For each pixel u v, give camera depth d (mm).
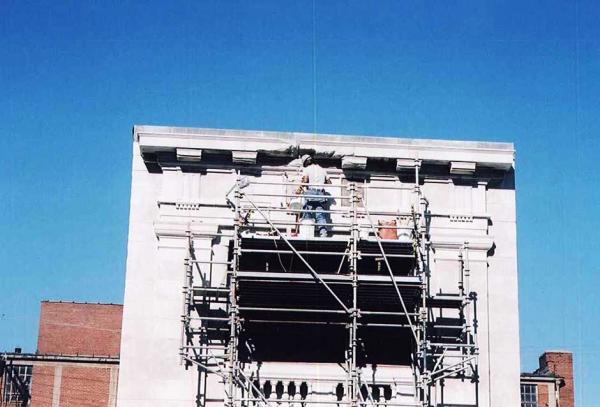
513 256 39125
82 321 78500
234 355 35906
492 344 38125
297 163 39156
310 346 37406
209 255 37781
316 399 36906
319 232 38094
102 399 74375
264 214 37625
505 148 39281
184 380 36688
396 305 37781
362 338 37438
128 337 37000
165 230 37875
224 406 36156
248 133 38875
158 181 38688
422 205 38781
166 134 38469
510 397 37688
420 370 37281
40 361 74688
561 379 74000
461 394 37438
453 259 38594
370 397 35781
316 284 36500
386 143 39125
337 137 39125
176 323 37188
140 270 37719
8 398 73688
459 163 39125
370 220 37875
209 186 38719
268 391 36906
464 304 37781
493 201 39688
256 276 36094
